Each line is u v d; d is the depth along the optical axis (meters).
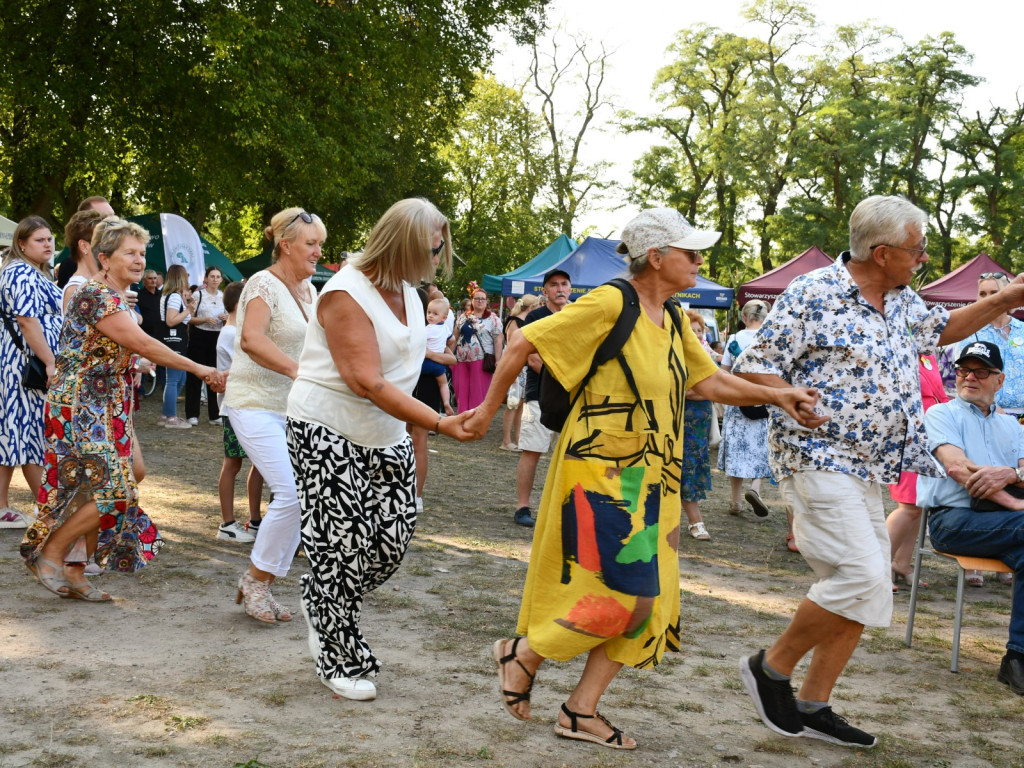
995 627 5.15
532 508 7.89
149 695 3.25
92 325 4.13
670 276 3.05
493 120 42.53
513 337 3.00
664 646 3.10
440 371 8.05
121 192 23.59
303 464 3.34
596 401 2.98
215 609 4.42
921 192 44.06
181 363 4.16
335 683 3.40
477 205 42.81
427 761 2.88
